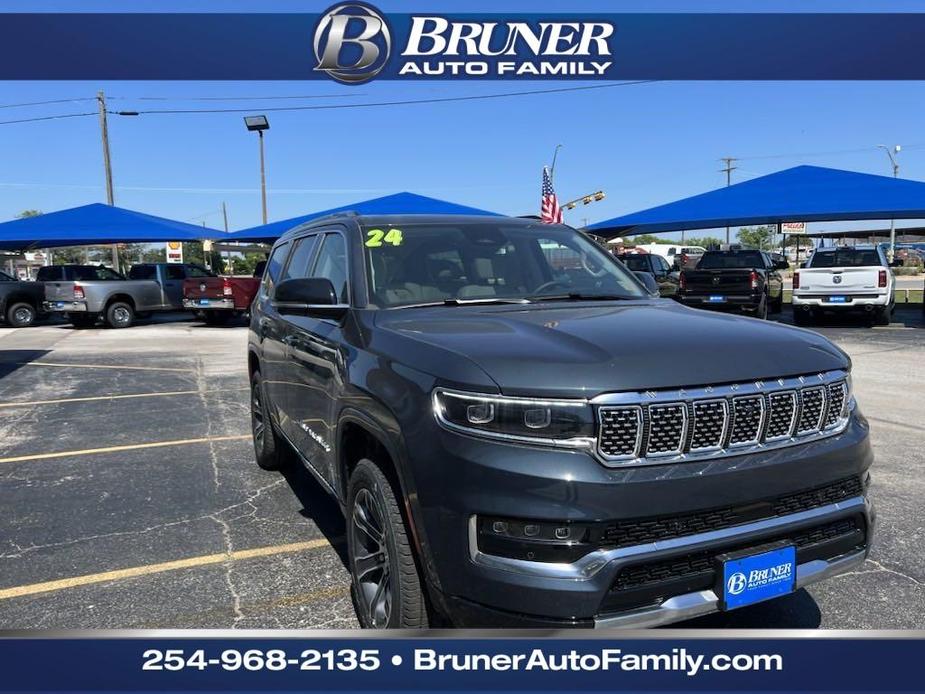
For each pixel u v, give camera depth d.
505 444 2.42
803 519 2.65
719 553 2.52
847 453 2.78
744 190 18.83
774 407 2.62
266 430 5.53
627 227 23.61
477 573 2.43
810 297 16.75
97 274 21.81
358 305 3.54
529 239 4.28
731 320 3.20
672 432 2.46
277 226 21.59
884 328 16.12
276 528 4.59
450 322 3.15
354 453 3.37
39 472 5.82
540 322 3.05
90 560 4.12
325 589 3.77
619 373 2.46
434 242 4.00
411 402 2.67
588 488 2.34
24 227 21.91
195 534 4.50
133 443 6.80
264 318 5.33
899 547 4.15
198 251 66.50
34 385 10.28
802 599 3.58
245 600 3.65
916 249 59.00
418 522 2.62
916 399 8.27
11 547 4.31
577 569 2.35
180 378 10.91
